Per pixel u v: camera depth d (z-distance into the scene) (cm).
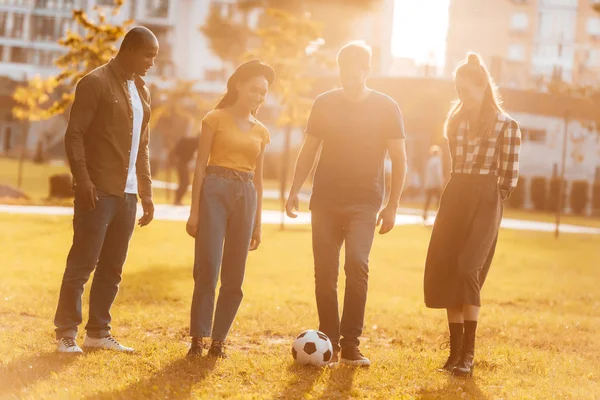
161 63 8556
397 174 712
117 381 593
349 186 703
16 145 8081
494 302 1316
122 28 2573
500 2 8112
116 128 699
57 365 631
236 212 704
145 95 737
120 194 704
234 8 8381
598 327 1087
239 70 706
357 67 704
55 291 1118
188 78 8538
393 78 4978
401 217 3173
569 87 4916
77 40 2572
